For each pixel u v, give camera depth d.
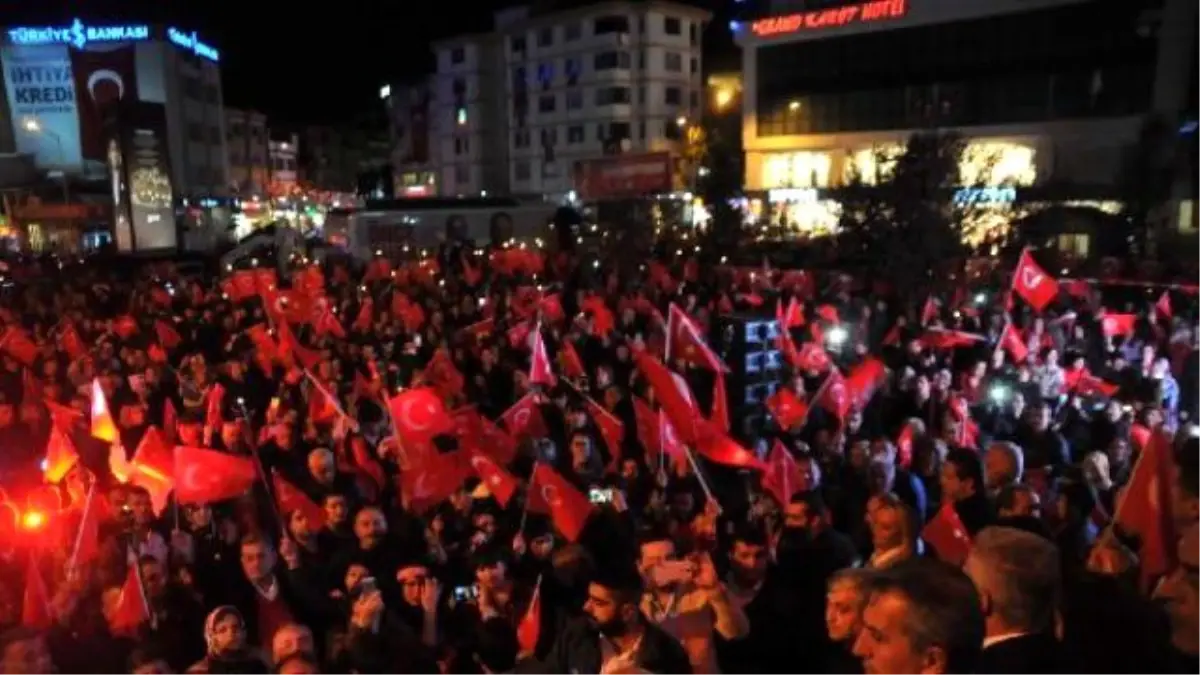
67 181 52.16
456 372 10.47
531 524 6.28
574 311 15.98
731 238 33.28
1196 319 13.96
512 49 70.19
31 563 4.83
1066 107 38.06
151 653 4.19
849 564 4.42
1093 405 9.27
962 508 4.93
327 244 38.50
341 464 7.20
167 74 56.50
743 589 4.94
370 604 4.49
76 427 8.04
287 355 11.68
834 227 36.84
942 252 20.73
